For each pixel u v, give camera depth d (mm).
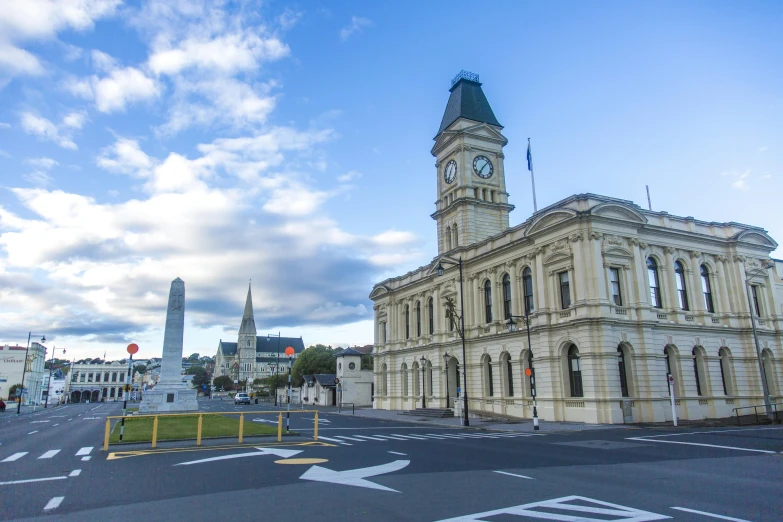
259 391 139750
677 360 41562
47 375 157875
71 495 12938
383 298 71625
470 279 52906
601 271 38531
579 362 39156
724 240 47156
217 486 13867
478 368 50500
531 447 23219
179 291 60812
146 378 174375
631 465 17422
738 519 10195
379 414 56812
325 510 11008
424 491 12992
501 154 60438
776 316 48281
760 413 41438
